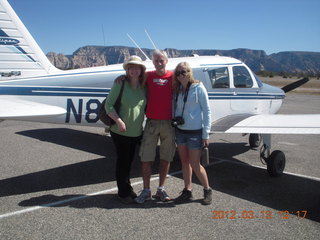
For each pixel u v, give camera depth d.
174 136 3.38
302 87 45.03
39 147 6.11
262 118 4.59
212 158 5.54
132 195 3.49
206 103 3.19
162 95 3.23
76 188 3.88
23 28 4.52
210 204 3.43
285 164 4.96
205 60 5.26
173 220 3.03
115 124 3.27
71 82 4.36
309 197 3.71
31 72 4.58
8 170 4.60
